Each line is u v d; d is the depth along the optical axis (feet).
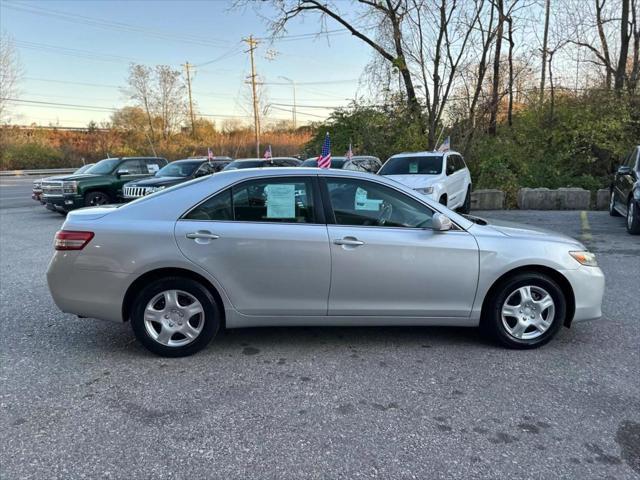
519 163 52.47
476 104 57.72
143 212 13.20
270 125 213.66
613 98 53.31
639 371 12.44
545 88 60.59
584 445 9.34
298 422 10.15
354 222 13.26
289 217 13.17
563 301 13.60
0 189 86.43
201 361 13.12
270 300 13.16
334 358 13.30
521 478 8.40
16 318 16.65
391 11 49.85
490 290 13.60
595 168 53.83
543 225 35.76
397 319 13.48
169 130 197.06
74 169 157.17
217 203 13.20
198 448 9.25
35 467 8.67
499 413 10.48
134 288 13.09
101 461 8.85
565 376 12.17
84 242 12.85
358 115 69.67
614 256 25.49
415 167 37.09
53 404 10.87
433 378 12.10
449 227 13.17
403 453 9.09
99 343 14.42
